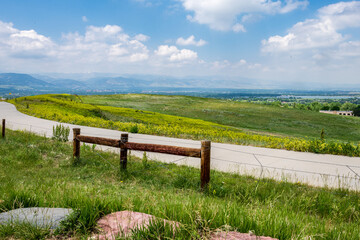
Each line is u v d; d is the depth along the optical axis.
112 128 21.28
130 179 6.91
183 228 2.40
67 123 23.55
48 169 7.57
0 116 27.41
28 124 21.11
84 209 2.90
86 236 2.42
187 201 3.82
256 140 18.12
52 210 3.11
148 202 3.55
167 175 7.38
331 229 2.98
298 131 59.88
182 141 15.30
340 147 11.91
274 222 2.79
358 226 3.32
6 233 2.57
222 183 6.50
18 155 8.84
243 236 2.39
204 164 5.96
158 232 2.34
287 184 6.49
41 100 52.75
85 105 51.84
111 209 3.15
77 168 7.80
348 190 6.16
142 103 88.50
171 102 94.44
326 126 65.56
